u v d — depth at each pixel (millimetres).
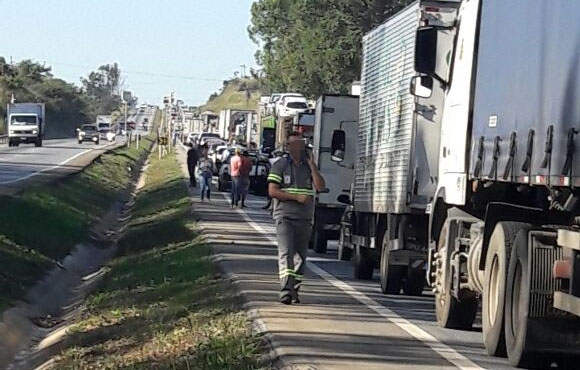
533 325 19797
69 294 43281
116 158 146625
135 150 189625
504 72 21984
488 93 23188
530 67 20125
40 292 40344
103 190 94562
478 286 23469
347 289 34406
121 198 97812
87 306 36031
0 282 37750
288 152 28734
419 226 33344
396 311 28906
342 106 52156
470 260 23844
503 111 21797
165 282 37062
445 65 27359
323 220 51312
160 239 55719
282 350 21172
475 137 23984
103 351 26828
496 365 20672
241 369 20500
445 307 25797
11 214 52250
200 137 159250
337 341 22688
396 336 24047
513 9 21703
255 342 22250
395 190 34125
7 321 33094
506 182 21766
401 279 33594
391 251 33250
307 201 28688
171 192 94875
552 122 18531
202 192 84438
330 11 113875
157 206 82750
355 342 22719
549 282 19719
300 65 125312
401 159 33750
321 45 114500
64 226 58469
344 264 44844
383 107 37688
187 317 28047
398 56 35500
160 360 22875
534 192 21594
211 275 36750
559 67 18328
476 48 24797
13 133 172500
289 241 28656
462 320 25688
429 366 20172
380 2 111562
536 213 21656
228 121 192750
